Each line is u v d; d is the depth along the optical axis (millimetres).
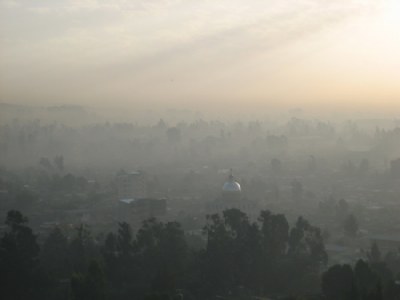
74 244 119562
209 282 108688
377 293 84750
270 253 116875
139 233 116562
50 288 106500
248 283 111312
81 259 116125
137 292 102875
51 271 113125
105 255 109812
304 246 122125
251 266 112750
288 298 99188
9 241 107875
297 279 111625
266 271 112500
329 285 97375
